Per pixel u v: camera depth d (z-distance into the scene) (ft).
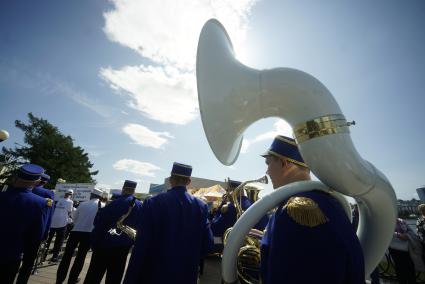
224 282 3.43
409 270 14.34
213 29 4.43
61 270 13.29
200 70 3.90
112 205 11.38
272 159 4.09
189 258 6.90
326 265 2.38
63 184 27.04
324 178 2.85
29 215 8.20
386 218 2.92
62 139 105.09
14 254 7.79
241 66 3.75
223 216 11.94
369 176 2.68
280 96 3.15
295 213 2.69
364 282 2.57
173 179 8.23
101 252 10.76
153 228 6.73
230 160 4.33
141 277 6.31
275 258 2.59
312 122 2.82
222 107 3.58
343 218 2.78
